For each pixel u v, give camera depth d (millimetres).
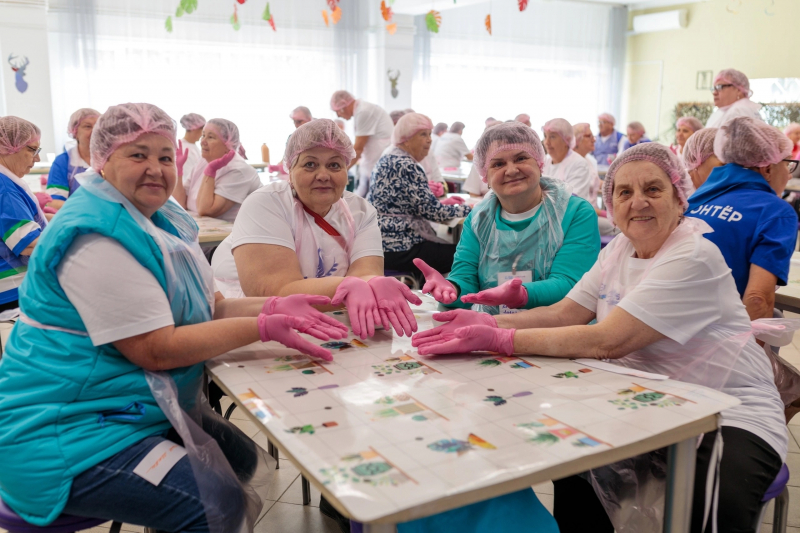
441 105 11289
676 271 1481
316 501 2209
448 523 1248
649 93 12305
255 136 9891
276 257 1899
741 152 2102
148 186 1394
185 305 1477
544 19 11703
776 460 1459
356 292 1632
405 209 3715
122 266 1296
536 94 11914
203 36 9336
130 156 1375
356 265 2041
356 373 1374
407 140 3727
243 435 1728
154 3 9000
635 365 1619
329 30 10047
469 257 2203
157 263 1377
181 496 1275
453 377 1354
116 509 1281
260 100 9836
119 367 1336
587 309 1760
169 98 9305
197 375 1493
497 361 1460
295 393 1258
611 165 1631
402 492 906
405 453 1016
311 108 10148
